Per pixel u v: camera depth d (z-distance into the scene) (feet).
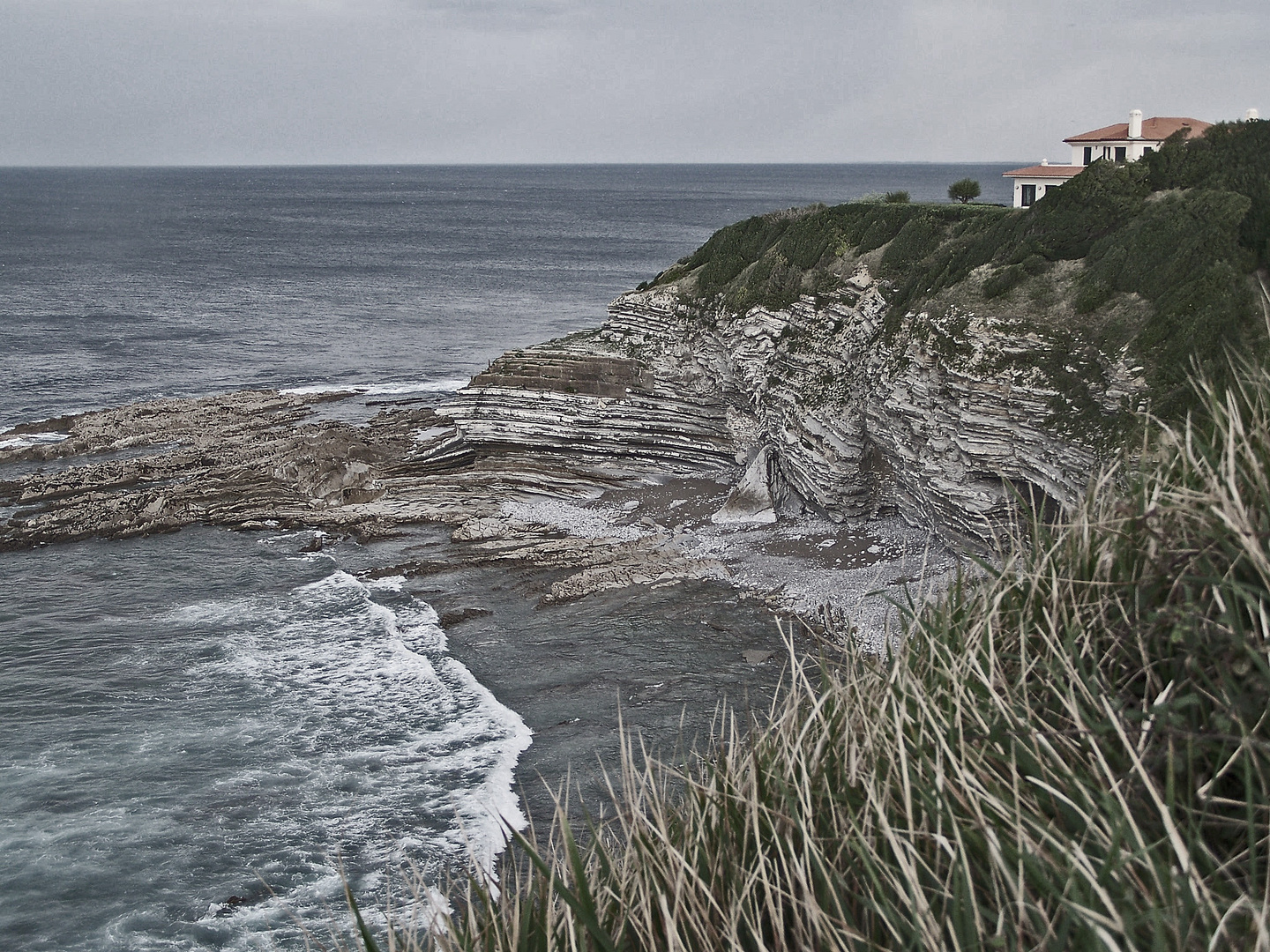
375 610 117.60
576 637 108.99
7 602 120.37
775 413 148.97
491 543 138.62
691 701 93.76
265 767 83.76
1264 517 14.53
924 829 13.60
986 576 20.34
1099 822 12.75
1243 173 109.60
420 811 77.36
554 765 83.76
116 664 103.30
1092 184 119.75
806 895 13.02
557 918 15.43
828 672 18.03
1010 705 15.11
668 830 16.49
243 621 114.73
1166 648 14.92
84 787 80.43
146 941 64.18
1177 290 101.30
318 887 68.85
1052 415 104.37
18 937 64.44
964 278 122.21
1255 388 18.11
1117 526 16.99
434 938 15.37
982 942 11.73
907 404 119.96
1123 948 11.21
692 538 137.18
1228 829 12.60
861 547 127.34
